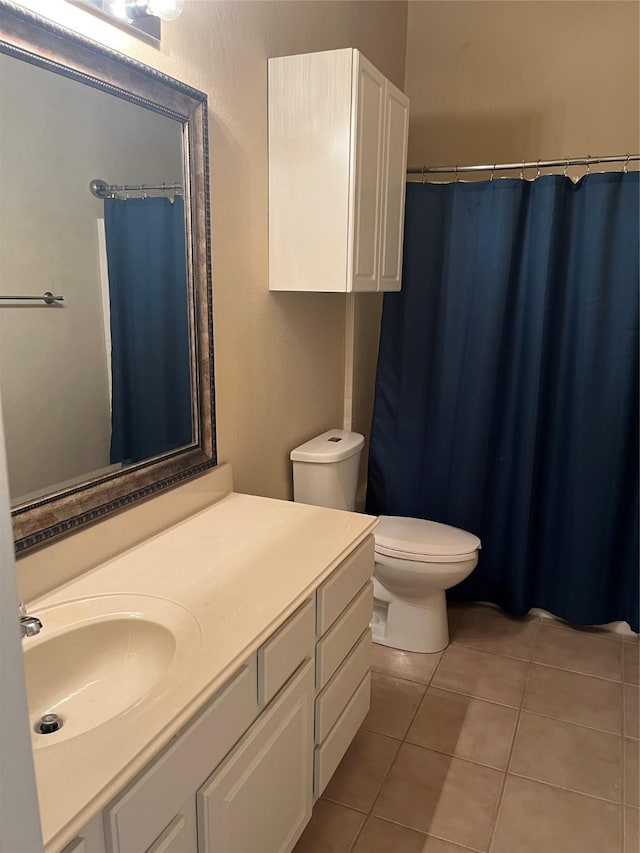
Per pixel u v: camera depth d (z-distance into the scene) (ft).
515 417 8.81
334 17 7.79
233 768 3.90
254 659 4.04
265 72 6.49
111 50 4.46
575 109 9.49
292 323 7.63
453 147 10.28
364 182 6.71
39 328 4.25
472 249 8.49
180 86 5.16
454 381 8.89
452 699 7.50
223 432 6.41
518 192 8.15
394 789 6.22
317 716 5.19
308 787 5.19
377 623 8.67
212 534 5.45
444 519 9.32
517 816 5.93
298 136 6.54
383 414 9.35
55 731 3.61
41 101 4.06
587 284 8.12
